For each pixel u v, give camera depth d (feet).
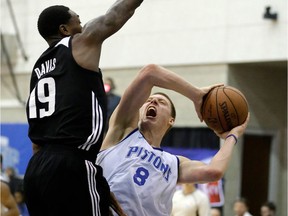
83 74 15.64
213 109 18.01
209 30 54.03
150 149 18.45
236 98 17.98
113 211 17.69
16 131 61.26
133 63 58.29
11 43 66.23
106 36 15.80
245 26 52.24
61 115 15.55
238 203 44.24
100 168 16.03
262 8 51.29
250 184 56.24
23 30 65.57
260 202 56.75
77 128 15.48
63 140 15.47
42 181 15.46
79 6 59.67
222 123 18.02
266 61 51.19
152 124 19.13
